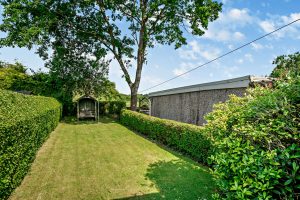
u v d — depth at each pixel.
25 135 5.62
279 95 2.78
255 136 2.44
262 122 2.69
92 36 18.72
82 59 20.61
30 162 6.64
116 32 18.91
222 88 10.17
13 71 23.03
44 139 9.82
